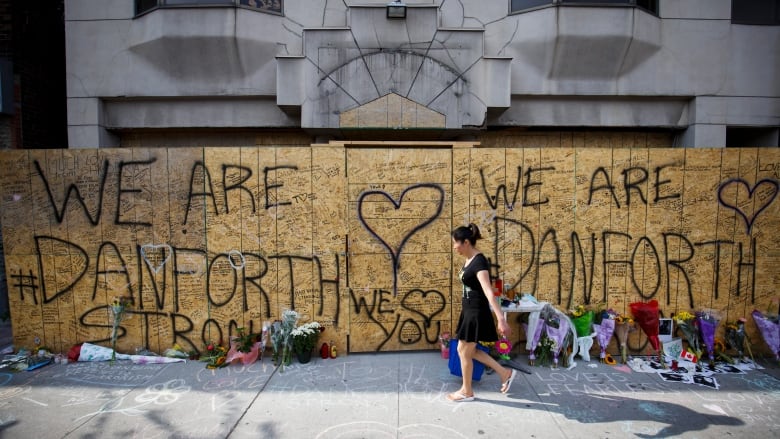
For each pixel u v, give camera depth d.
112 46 6.44
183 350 4.48
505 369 3.63
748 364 4.27
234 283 4.47
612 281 4.54
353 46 6.00
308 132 6.25
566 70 6.46
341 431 3.09
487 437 3.01
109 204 4.44
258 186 4.44
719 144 6.70
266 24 6.30
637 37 6.27
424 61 5.95
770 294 4.53
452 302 4.55
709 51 6.61
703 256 4.52
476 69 6.03
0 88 6.09
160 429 3.14
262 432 3.08
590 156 4.48
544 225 4.51
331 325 4.52
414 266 4.53
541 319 4.25
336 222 4.47
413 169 4.48
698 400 3.54
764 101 6.73
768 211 4.49
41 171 4.43
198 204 4.43
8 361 4.34
